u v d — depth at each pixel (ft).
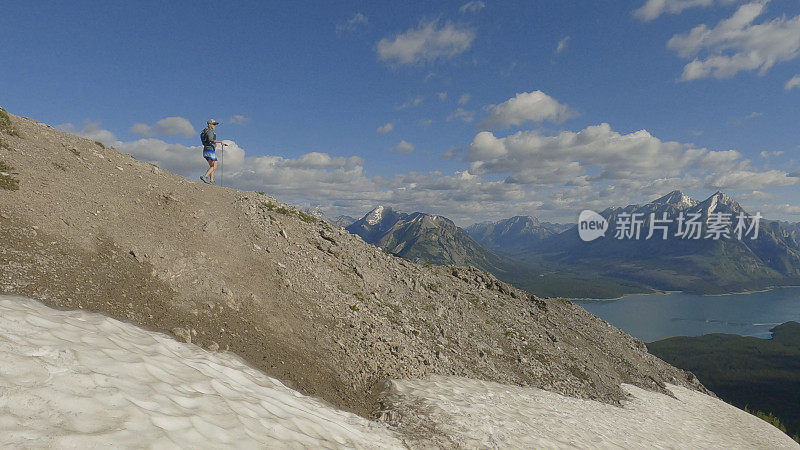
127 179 55.93
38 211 37.42
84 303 30.40
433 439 35.91
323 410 33.32
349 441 27.84
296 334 45.80
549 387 76.95
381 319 63.05
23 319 21.40
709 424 108.99
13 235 32.83
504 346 87.15
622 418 77.30
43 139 52.65
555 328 124.57
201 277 43.88
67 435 13.66
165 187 60.75
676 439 78.23
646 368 149.38
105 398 16.83
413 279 93.25
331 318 54.19
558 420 56.59
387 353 53.42
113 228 42.22
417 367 55.26
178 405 19.39
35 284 29.19
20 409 13.91
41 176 43.27
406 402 42.39
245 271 51.65
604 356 128.67
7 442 12.25
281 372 37.27
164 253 43.68
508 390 63.98
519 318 113.70
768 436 118.42
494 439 39.04
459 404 45.91
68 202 41.68
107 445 14.19
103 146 64.23
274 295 50.62
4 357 16.11
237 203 70.08
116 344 23.53
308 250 69.62
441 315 82.64
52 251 33.94
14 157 43.75
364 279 74.43
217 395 22.89
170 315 35.70
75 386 16.66
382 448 30.40
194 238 51.24
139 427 15.99
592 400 82.28
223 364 31.68
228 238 56.54
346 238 91.35
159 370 22.49
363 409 39.91
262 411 24.32
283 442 21.38
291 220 78.02
